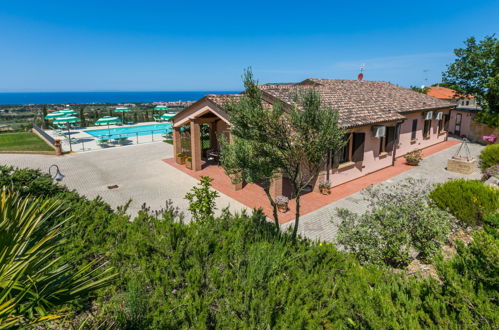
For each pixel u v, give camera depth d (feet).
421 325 11.81
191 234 17.95
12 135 110.22
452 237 25.73
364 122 47.60
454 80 89.71
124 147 85.25
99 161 68.33
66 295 9.90
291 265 15.90
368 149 53.62
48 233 11.47
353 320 12.67
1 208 10.36
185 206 42.29
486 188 27.04
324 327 12.59
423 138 74.84
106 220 20.06
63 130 121.49
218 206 41.60
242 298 12.85
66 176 56.80
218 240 17.83
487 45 81.46
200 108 55.36
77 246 16.52
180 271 14.53
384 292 13.21
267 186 22.98
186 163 61.41
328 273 15.34
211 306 13.01
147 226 19.25
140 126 131.54
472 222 26.20
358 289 13.85
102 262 16.07
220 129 67.56
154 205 42.70
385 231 20.76
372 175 54.95
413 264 21.59
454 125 94.27
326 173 45.85
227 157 22.02
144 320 11.76
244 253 16.43
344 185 49.49
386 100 66.33
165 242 16.70
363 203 41.96
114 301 13.01
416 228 21.36
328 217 37.65
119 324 11.75
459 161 55.42
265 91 43.11
